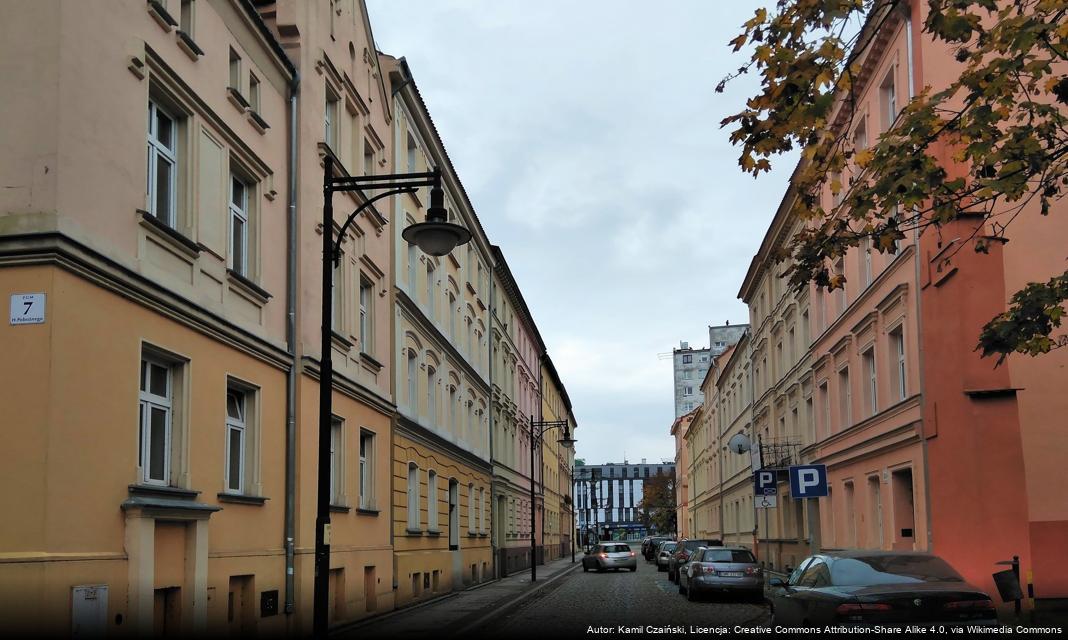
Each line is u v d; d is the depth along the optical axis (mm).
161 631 11055
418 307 24016
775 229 36188
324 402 10828
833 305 27922
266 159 14961
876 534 23781
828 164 9930
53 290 9031
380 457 20391
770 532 40094
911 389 20016
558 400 73812
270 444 14477
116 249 10117
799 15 8898
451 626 17297
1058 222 18094
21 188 9180
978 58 9305
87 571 9242
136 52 10672
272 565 14234
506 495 41312
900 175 9414
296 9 16375
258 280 14453
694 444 80312
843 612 9461
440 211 10969
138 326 10586
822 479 19172
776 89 8977
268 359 14438
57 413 9008
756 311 44781
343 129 18781
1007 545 17469
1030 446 17750
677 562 32875
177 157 12242
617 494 160500
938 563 10523
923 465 19000
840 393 27391
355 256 19031
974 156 9508
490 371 38250
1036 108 9430
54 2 9422
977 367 18062
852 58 9312
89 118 9781
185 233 12125
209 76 12844
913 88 19172
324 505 10594
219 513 12539
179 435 11656
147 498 10578
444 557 26641
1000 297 18109
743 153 9438
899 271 20844
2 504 8789
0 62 9352
